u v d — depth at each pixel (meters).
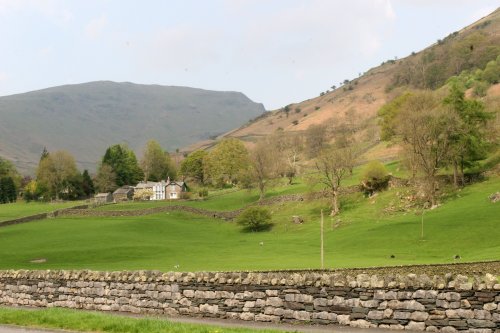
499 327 22.39
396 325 24.47
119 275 33.25
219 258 89.38
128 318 27.00
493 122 143.25
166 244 118.25
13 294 38.00
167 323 25.00
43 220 168.25
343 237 110.88
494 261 53.19
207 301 29.80
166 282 31.33
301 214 147.25
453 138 130.00
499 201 107.81
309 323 26.53
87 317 27.23
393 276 25.14
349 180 162.50
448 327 23.34
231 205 176.62
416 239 95.00
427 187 127.56
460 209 110.88
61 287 35.66
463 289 23.22
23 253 103.50
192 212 170.12
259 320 27.98
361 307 25.33
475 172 134.62
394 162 174.88
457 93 139.25
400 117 153.00
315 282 26.61
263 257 88.88
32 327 26.64
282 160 198.12
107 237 129.25
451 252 82.81
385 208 131.25
